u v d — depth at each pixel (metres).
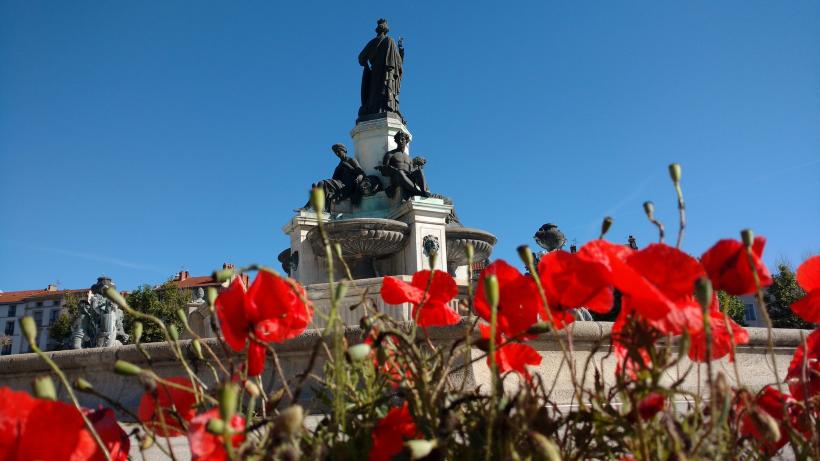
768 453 1.20
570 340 1.04
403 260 11.58
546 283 1.10
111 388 5.12
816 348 1.31
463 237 12.38
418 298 1.32
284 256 13.54
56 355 5.41
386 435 1.04
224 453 0.87
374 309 1.30
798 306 1.34
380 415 1.19
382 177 13.15
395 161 12.62
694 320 0.91
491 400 0.95
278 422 0.83
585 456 1.02
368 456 1.03
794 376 1.30
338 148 13.22
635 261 1.00
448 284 1.36
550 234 11.39
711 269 1.08
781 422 1.17
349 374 1.23
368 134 13.84
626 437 1.04
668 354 0.99
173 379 1.20
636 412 0.89
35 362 5.48
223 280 1.00
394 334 1.11
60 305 74.12
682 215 1.06
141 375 1.01
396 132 13.71
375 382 1.27
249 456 0.86
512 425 0.88
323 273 11.83
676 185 1.07
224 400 0.75
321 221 0.99
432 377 1.12
